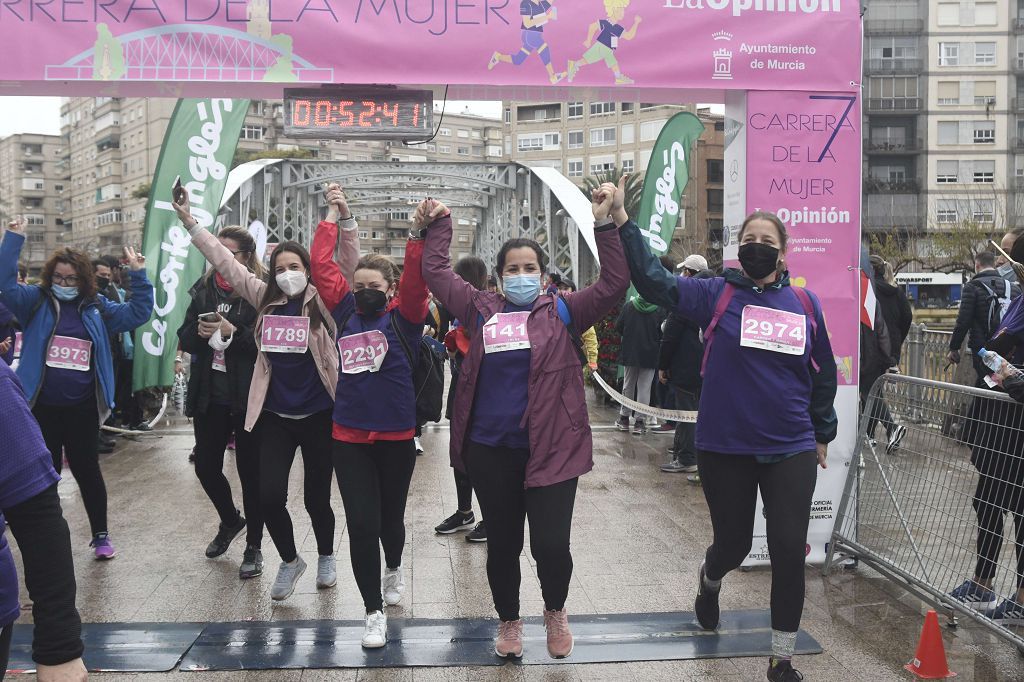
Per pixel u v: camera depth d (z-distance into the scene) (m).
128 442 10.29
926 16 60.41
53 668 2.02
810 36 5.41
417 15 5.19
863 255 8.65
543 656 3.99
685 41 5.34
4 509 2.00
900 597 4.90
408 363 4.26
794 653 4.05
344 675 3.80
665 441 10.43
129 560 5.53
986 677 3.81
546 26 5.24
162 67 5.07
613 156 79.81
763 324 3.80
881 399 5.19
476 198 34.22
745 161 5.42
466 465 3.81
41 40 5.02
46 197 128.38
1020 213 50.44
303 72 5.14
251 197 23.83
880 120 61.22
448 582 5.09
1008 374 3.99
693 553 5.69
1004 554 4.44
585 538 6.06
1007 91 60.31
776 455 3.77
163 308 10.02
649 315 10.58
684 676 3.80
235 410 5.10
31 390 5.19
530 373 3.69
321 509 4.86
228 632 4.27
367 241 98.94
